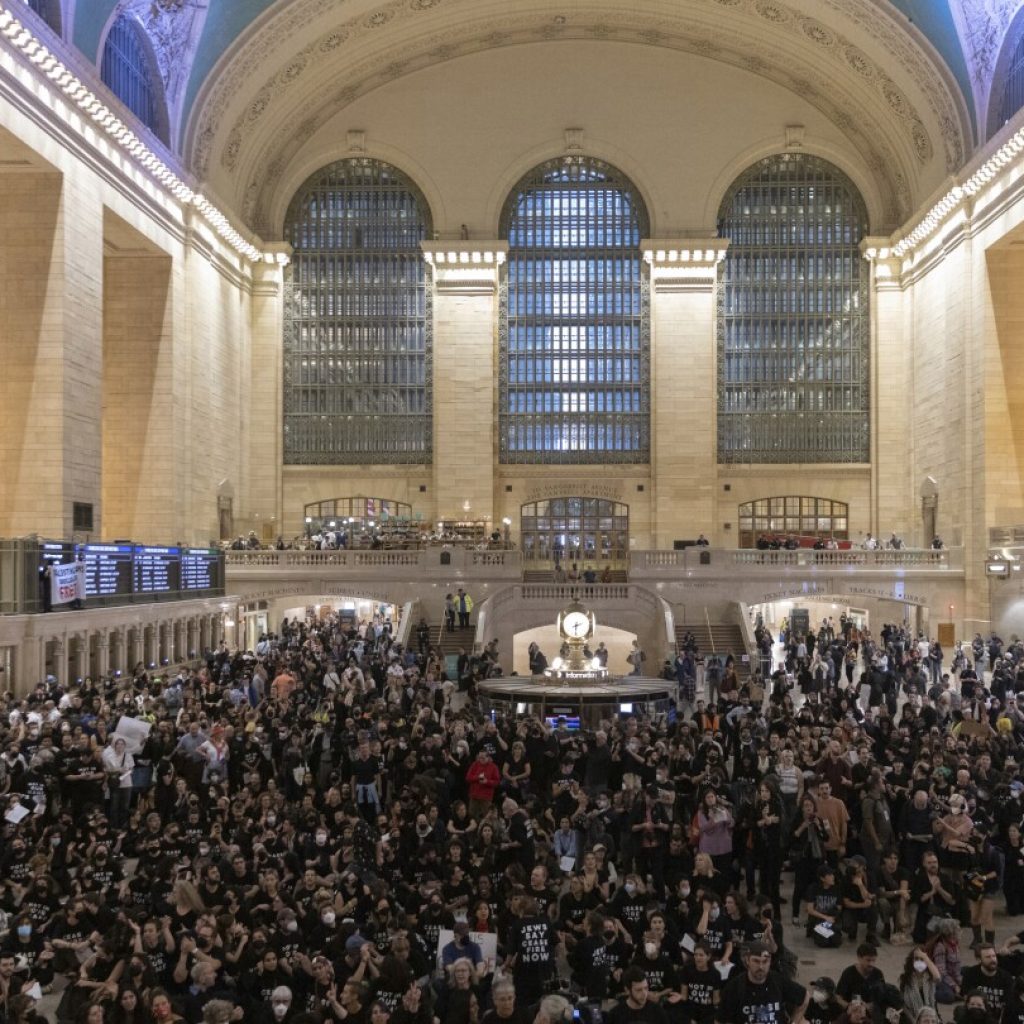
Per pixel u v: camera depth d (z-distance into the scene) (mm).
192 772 15648
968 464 41250
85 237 32344
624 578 45719
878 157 49250
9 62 27625
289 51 43438
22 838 12617
